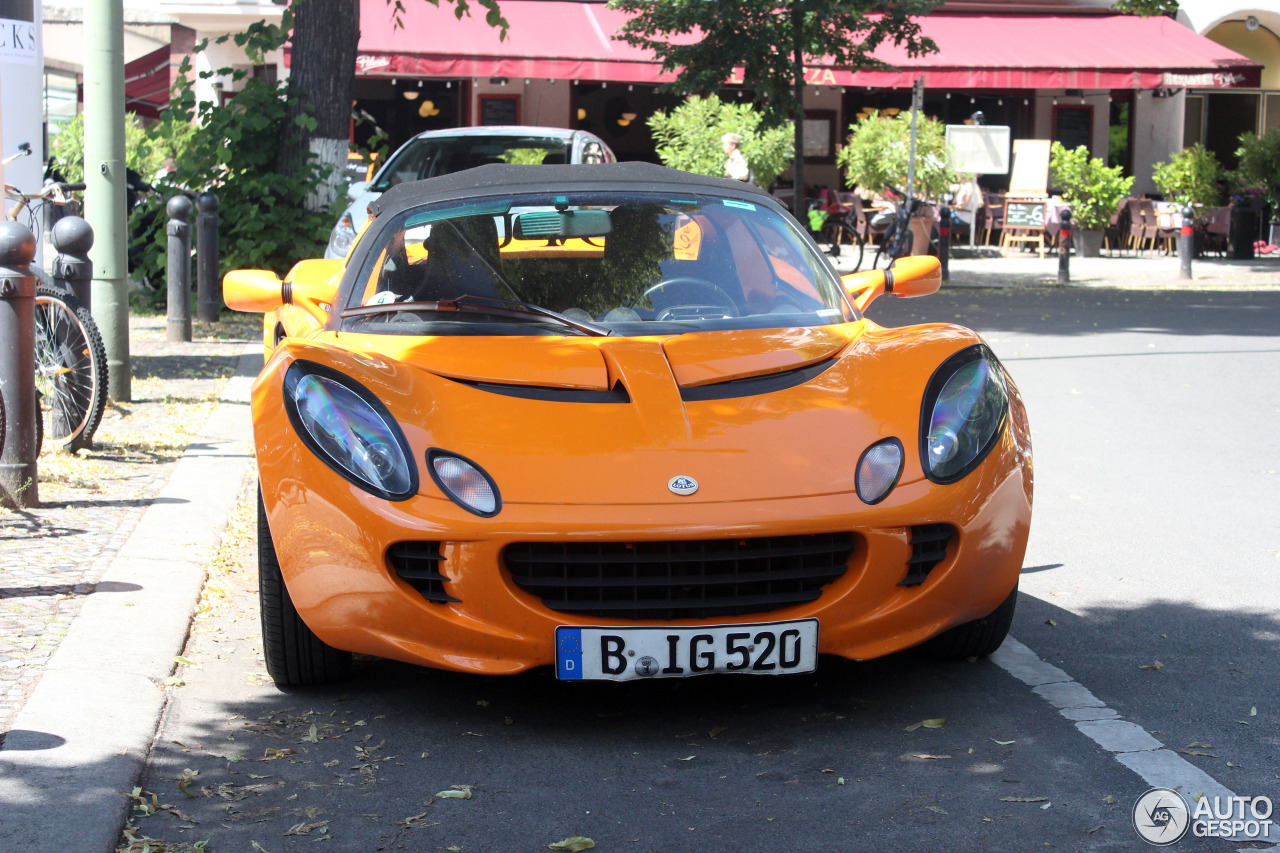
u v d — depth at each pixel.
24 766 2.75
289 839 2.54
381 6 20.14
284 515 3.06
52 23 22.86
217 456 5.95
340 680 3.38
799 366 3.44
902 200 17.80
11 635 3.59
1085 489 5.78
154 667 3.42
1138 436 7.02
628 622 2.95
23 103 9.26
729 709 3.24
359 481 2.99
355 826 2.60
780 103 15.48
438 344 3.54
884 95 25.22
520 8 21.02
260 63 12.47
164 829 2.57
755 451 3.05
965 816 2.62
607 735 3.07
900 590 3.06
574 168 4.52
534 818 2.63
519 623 2.92
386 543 2.93
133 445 6.16
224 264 12.18
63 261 6.15
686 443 3.05
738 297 3.90
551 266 3.95
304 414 3.12
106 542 4.57
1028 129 25.61
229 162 12.28
